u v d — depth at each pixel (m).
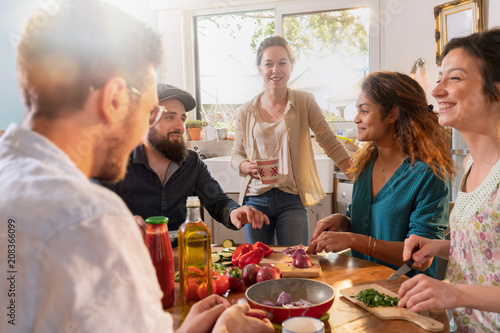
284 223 1.97
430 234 1.30
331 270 1.20
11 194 0.41
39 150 0.45
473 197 0.99
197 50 3.51
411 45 2.93
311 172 2.11
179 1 3.32
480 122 0.96
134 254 0.44
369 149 1.56
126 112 0.52
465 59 0.94
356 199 1.55
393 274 1.08
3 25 2.92
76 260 0.39
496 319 0.94
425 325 0.83
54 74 0.46
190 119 3.58
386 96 1.40
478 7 2.51
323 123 2.12
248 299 0.86
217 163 2.88
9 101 3.00
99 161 0.53
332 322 0.87
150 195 1.67
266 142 2.05
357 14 3.08
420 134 1.37
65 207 0.40
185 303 0.94
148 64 0.54
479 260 0.98
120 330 0.41
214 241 2.88
